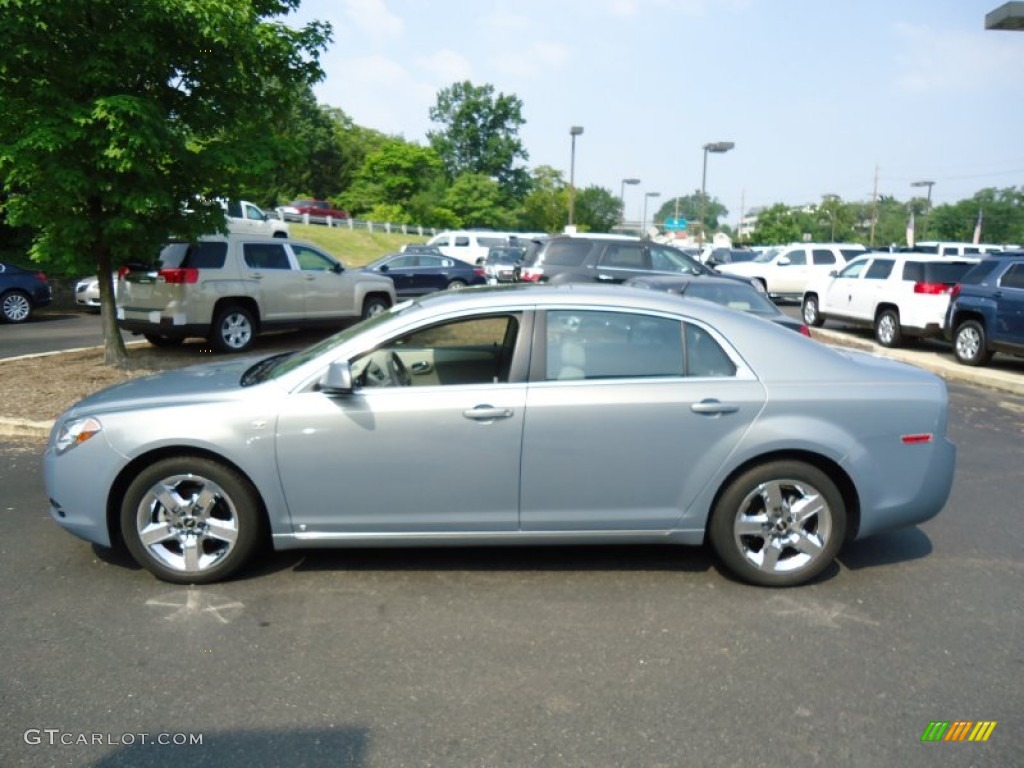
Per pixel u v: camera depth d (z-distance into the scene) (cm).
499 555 479
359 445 418
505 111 9219
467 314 435
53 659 355
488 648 369
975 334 1273
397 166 7506
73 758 288
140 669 348
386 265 2078
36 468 639
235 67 930
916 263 1515
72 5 796
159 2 821
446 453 418
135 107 808
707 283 1045
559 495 425
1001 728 312
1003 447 768
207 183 974
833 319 1803
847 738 304
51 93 826
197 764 286
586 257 1476
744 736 305
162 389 454
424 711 319
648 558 477
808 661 361
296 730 305
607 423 418
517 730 307
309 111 8238
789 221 8469
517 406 417
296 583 437
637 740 301
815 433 420
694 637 381
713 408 419
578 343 431
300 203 5841
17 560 463
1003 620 404
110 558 468
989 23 1051
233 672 346
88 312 1950
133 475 432
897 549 499
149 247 970
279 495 422
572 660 359
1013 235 9500
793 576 433
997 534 528
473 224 7862
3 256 2014
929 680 346
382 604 413
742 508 429
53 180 854
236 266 1207
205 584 433
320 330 1559
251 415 417
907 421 430
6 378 927
